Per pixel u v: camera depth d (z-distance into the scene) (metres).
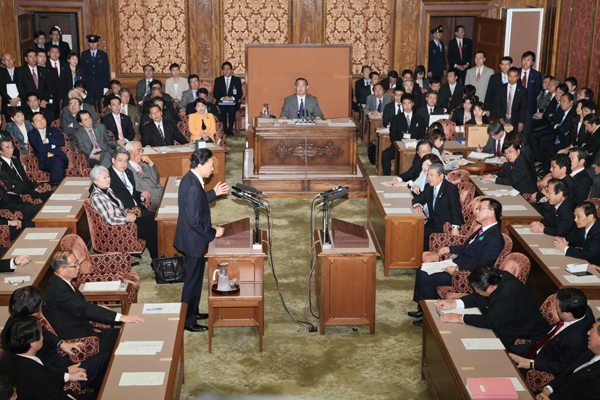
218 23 14.27
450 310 4.47
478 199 6.21
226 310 5.22
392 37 14.55
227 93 13.08
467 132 8.92
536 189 7.21
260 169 8.88
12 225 6.47
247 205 8.67
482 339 4.05
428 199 6.46
